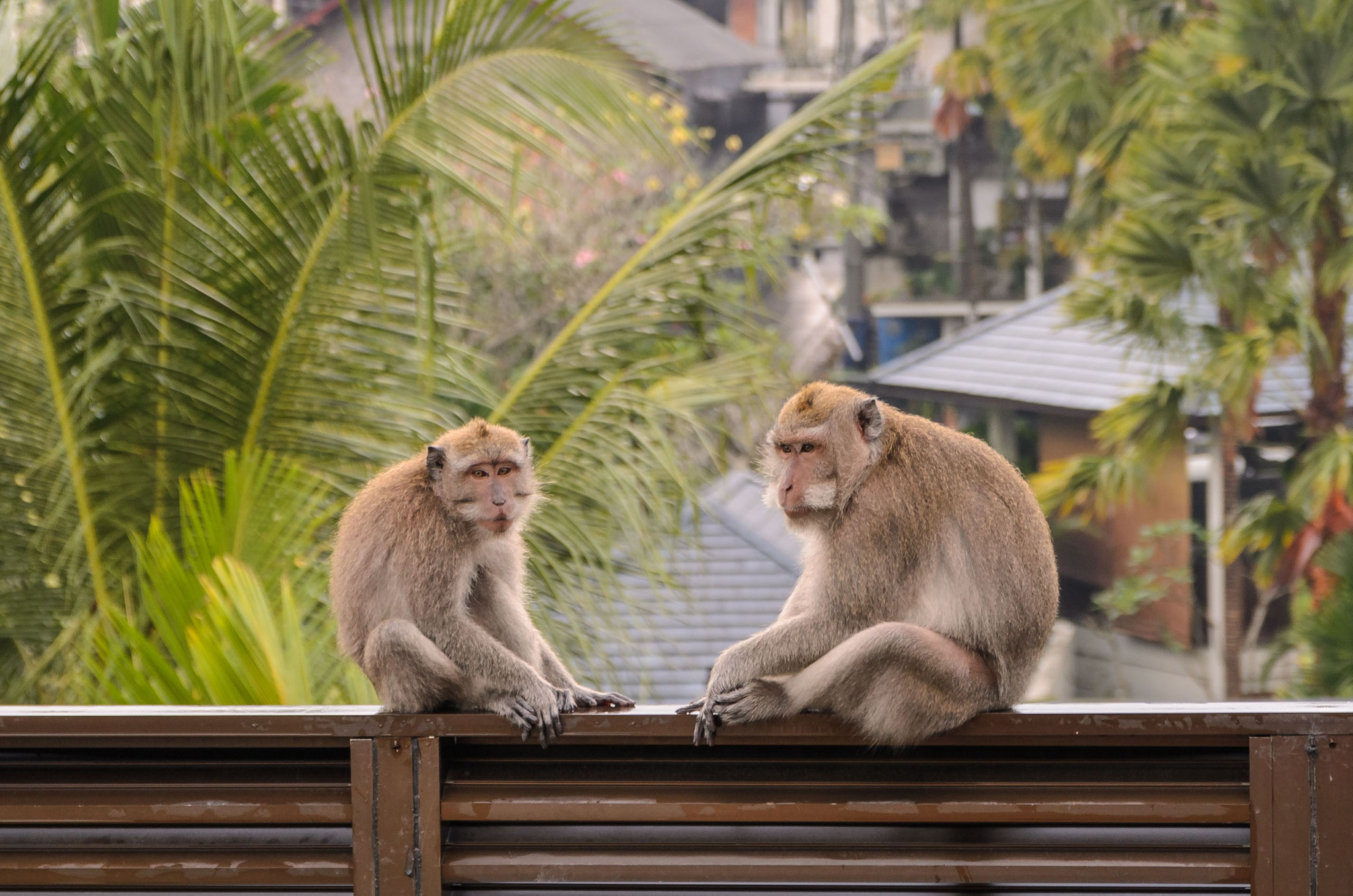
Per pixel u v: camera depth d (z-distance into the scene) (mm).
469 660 3408
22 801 2973
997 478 3453
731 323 7242
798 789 2963
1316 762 2812
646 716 2994
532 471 3855
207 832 3029
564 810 2941
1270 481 14031
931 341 21000
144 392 6102
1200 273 11055
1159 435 11773
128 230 6125
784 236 9242
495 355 10336
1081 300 11867
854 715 3135
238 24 6809
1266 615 13891
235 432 6266
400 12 6047
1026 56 14312
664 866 2934
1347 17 10781
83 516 6031
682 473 6762
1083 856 2902
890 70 6828
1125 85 13656
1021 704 3375
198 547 5129
